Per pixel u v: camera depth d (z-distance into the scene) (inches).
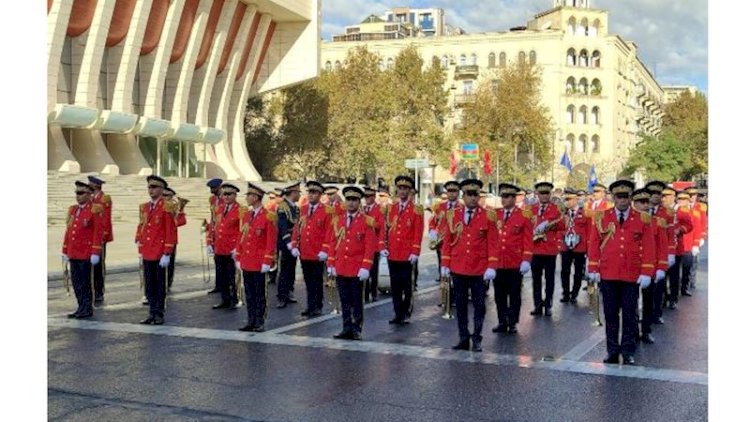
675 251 494.3
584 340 412.2
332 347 386.9
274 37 2245.3
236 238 521.0
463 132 2378.2
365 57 2319.1
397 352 374.6
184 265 828.0
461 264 382.0
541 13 3265.3
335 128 2255.2
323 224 494.0
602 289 356.5
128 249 932.6
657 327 462.0
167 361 351.6
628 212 355.6
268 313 506.6
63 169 1461.6
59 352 371.2
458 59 3184.1
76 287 478.6
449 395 293.3
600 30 3169.3
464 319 384.2
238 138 2176.4
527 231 444.5
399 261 463.5
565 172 2849.4
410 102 2285.9
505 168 2356.1
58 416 266.5
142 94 1755.7
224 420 262.7
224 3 1939.0
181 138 1872.5
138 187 1529.3
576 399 287.4
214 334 422.9
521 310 534.0
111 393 296.4
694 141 2883.9
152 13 1706.4
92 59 1539.1
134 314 493.7
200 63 1941.4
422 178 1683.1
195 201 1683.1
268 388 303.4
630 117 3540.8
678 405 279.3
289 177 2460.6
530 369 337.7
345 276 408.8
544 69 3053.6
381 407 277.3
